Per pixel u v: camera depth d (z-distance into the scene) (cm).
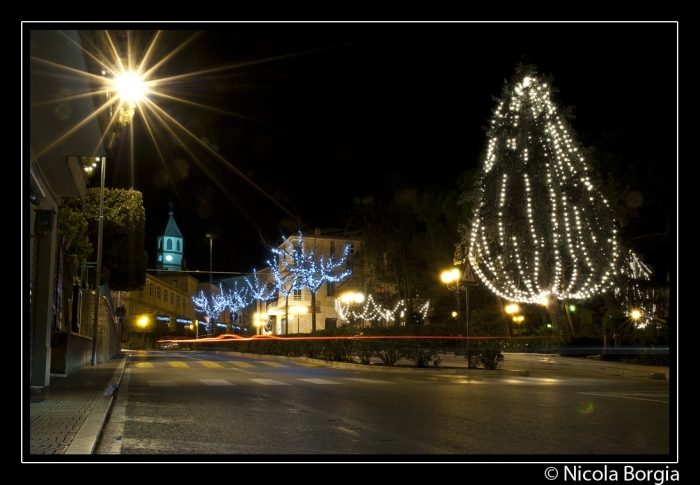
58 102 1150
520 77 2775
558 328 3003
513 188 2778
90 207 3919
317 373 2161
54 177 1430
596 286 2733
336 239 6150
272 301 6788
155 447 757
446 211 4181
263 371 2266
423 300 5025
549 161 2719
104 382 1603
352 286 5575
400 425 923
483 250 2852
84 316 2845
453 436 829
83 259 2917
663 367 2283
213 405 1171
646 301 3084
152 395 1362
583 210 2692
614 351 2736
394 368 2367
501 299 4172
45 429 826
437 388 1544
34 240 1395
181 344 7456
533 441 792
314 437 823
